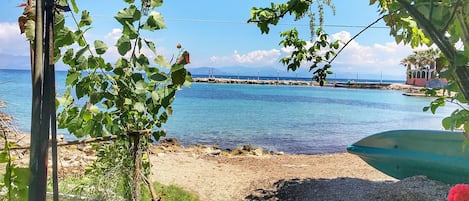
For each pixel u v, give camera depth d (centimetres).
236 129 1578
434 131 502
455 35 118
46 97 103
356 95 4325
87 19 200
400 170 547
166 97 252
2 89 267
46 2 104
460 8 109
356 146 591
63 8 108
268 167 742
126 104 267
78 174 514
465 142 175
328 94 4419
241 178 639
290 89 5394
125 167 306
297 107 2673
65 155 662
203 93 4022
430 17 109
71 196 349
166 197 478
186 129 1537
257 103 2923
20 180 114
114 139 283
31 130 102
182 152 963
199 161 784
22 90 425
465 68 112
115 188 317
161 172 643
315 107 2717
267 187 588
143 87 241
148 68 231
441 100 168
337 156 898
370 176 639
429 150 505
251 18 292
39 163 101
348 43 197
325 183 595
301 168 730
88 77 248
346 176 642
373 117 2167
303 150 1156
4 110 243
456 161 473
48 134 103
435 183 486
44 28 104
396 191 480
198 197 523
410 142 529
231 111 2259
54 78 105
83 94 249
